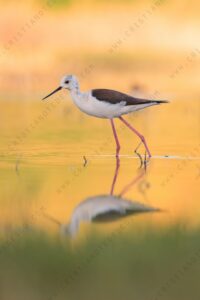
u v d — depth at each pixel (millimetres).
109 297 8172
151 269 8867
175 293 8328
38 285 8492
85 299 8125
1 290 8367
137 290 8352
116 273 8758
